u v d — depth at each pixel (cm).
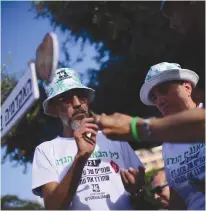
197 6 183
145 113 464
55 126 473
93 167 228
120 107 505
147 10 439
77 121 228
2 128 167
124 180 217
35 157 233
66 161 228
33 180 226
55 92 231
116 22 462
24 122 450
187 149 220
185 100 216
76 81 236
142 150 361
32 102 136
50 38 124
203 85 271
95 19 467
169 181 230
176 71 219
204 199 210
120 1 454
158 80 220
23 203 402
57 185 212
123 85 504
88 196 221
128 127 149
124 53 502
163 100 221
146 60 479
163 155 235
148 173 320
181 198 225
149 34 445
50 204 212
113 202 222
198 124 141
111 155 235
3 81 296
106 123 150
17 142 470
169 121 145
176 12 191
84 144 204
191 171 216
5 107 164
